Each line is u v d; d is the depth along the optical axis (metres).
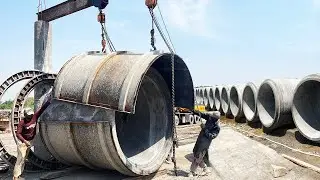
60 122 7.82
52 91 8.18
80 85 7.71
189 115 18.06
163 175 8.30
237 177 8.52
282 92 13.52
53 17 10.77
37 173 8.77
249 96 17.47
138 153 8.78
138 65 7.23
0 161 9.88
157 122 9.20
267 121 14.54
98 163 7.88
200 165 8.43
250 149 10.91
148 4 8.45
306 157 10.27
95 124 7.16
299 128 12.11
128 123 9.79
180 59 8.13
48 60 10.86
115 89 7.10
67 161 8.79
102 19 9.67
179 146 12.07
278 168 8.73
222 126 16.52
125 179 7.54
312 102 12.64
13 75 8.66
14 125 8.36
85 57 8.63
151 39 8.56
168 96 9.14
